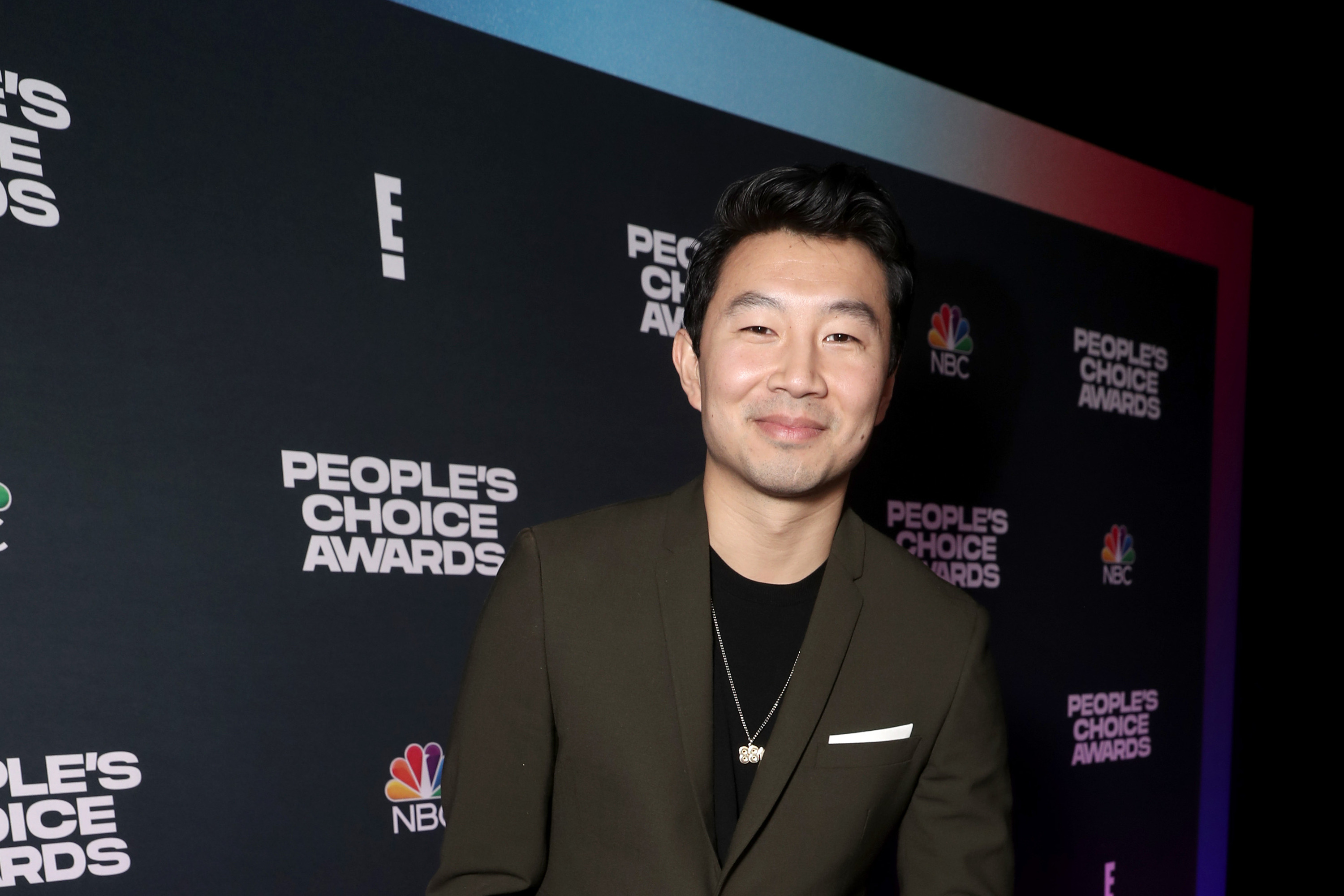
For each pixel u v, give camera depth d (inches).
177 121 53.9
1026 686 91.7
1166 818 102.5
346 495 58.4
